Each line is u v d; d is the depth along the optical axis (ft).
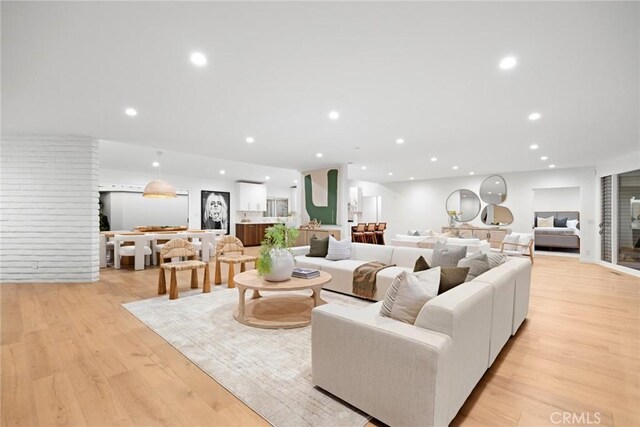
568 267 22.40
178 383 6.93
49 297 13.57
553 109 11.61
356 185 41.52
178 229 25.34
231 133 15.33
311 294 14.25
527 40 7.06
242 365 7.72
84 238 16.22
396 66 8.36
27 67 8.42
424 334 5.35
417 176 33.60
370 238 36.14
